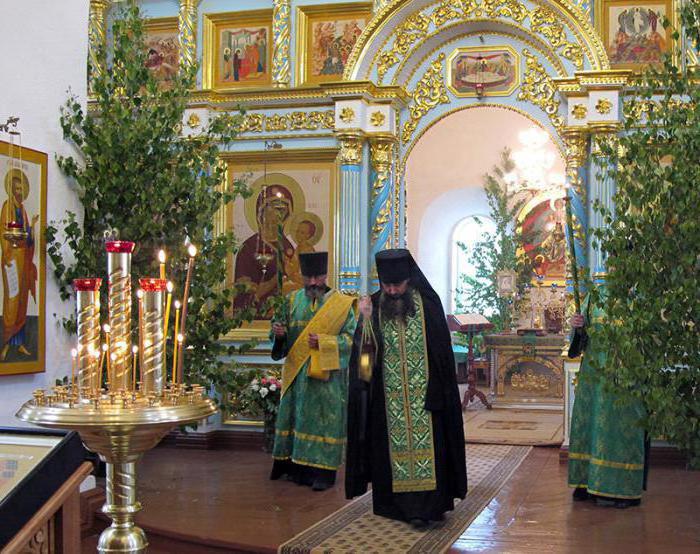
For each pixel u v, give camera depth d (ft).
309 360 25.73
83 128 21.95
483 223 62.44
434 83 32.99
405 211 34.42
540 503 23.47
